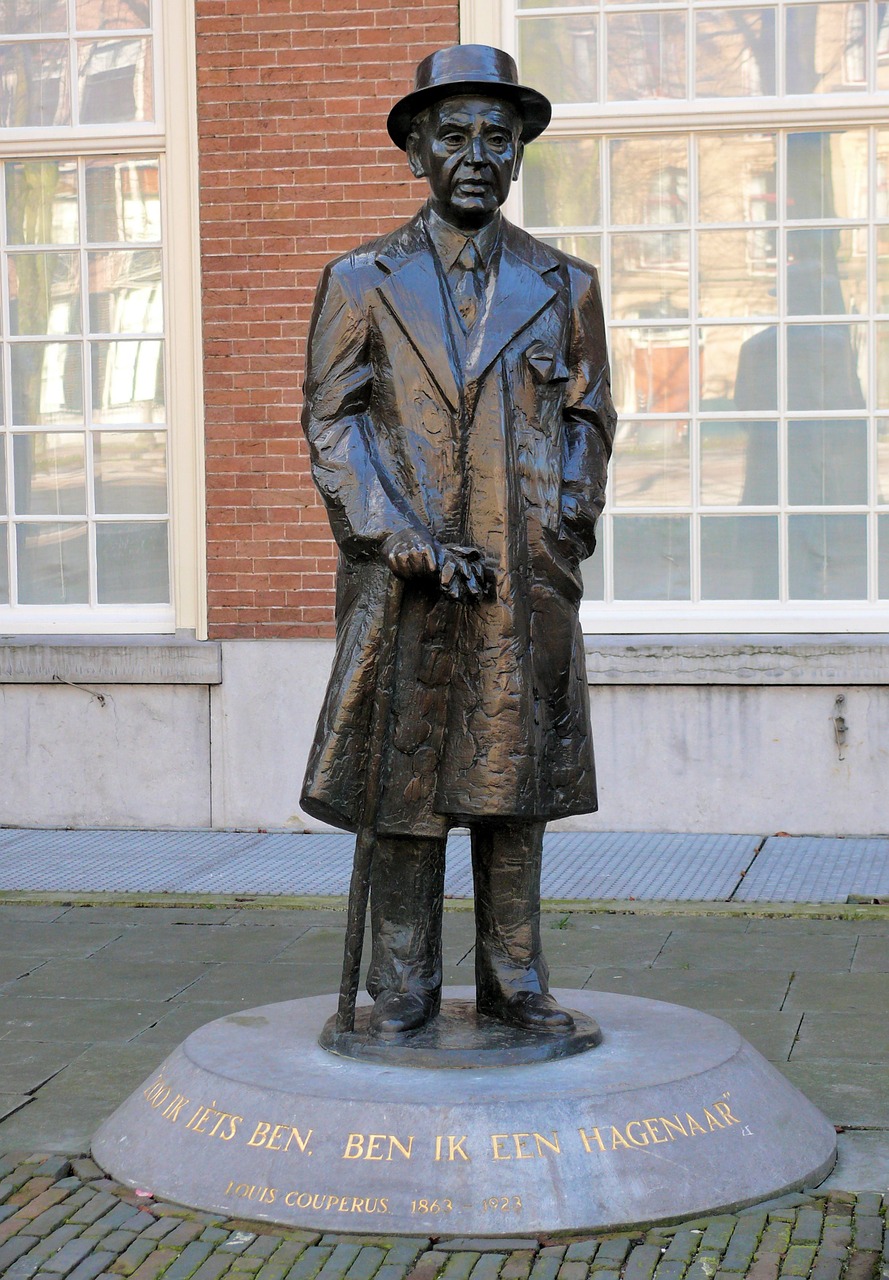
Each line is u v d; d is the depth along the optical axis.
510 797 4.27
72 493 9.31
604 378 4.60
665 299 8.81
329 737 4.38
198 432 8.90
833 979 5.91
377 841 4.55
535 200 8.88
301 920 7.03
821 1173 4.12
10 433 9.34
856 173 8.66
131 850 8.48
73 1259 3.73
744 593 8.79
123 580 9.27
